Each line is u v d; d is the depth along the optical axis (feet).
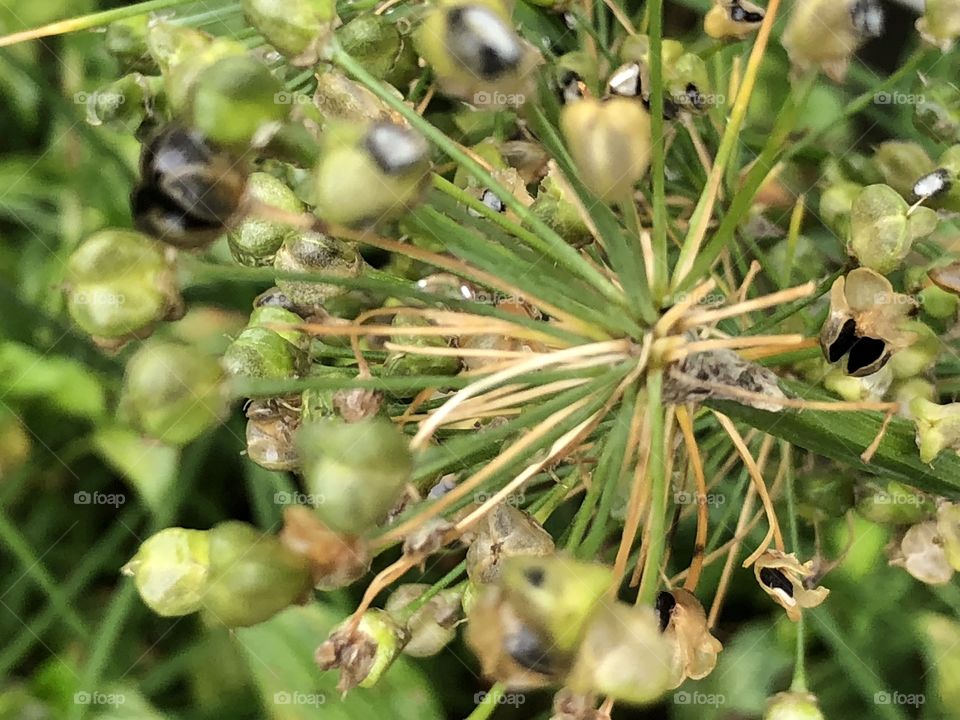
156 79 0.30
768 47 0.39
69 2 0.42
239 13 0.32
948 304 0.31
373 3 0.31
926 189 0.30
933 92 0.32
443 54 0.26
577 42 0.34
